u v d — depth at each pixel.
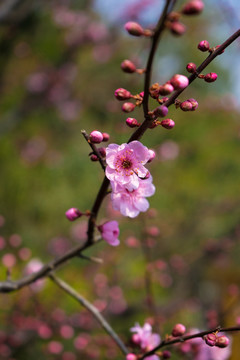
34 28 7.22
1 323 4.49
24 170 8.11
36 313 4.58
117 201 1.83
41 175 8.08
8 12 5.37
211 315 3.42
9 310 4.57
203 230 6.71
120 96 1.65
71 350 4.63
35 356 4.42
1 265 5.41
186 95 8.87
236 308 3.36
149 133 7.15
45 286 5.00
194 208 7.41
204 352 2.76
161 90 1.49
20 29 7.11
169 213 7.36
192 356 2.78
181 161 8.80
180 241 6.45
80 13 7.78
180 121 8.81
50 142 9.02
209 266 6.12
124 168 1.77
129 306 5.14
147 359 2.23
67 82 8.31
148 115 1.62
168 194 7.82
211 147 8.99
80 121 9.14
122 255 5.62
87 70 8.57
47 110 8.97
